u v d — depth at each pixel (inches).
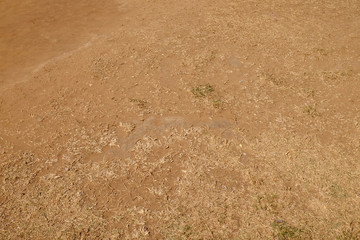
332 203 134.4
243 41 249.3
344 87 202.1
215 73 213.8
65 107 187.6
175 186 142.9
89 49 245.3
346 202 134.8
